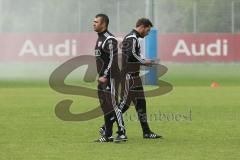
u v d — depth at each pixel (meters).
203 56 126.31
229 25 135.12
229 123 50.88
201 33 126.06
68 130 46.88
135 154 35.75
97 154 35.81
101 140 40.62
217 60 126.62
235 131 46.00
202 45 126.44
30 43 125.56
